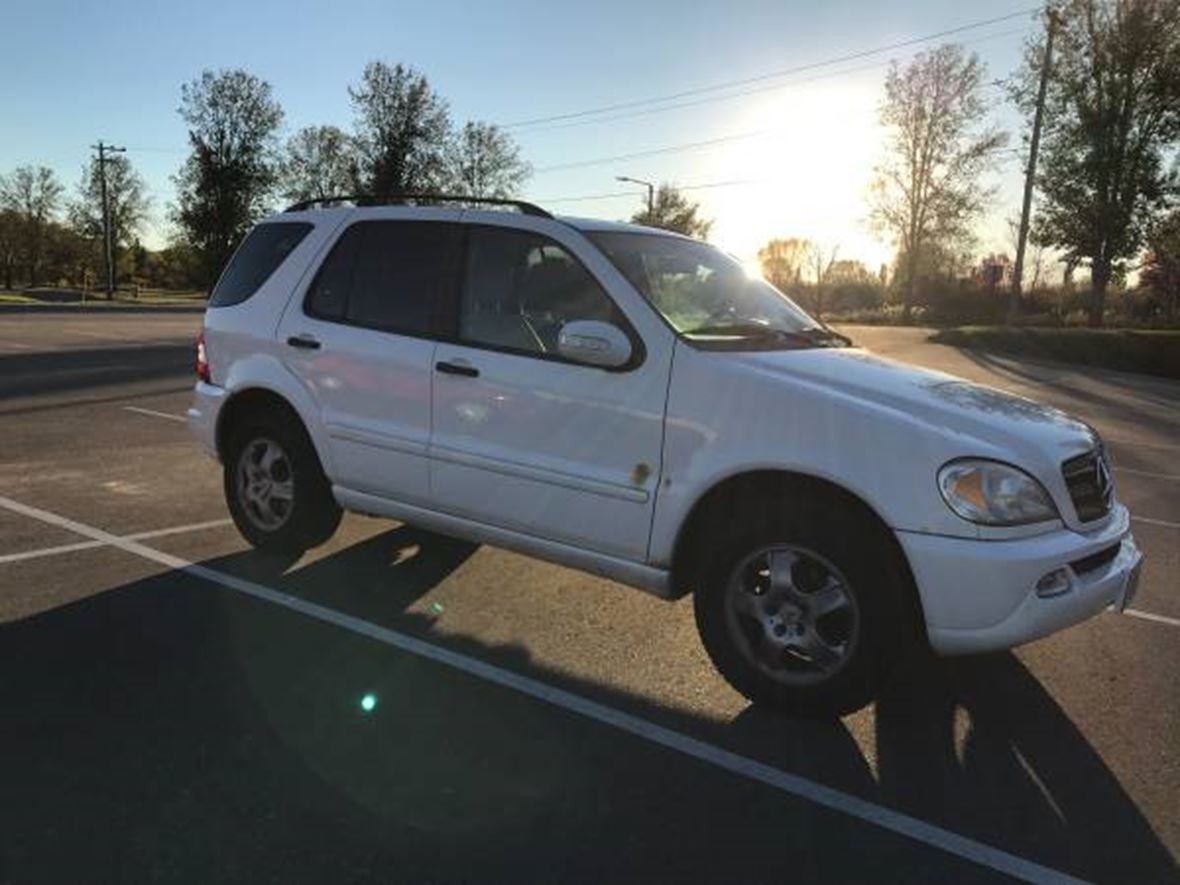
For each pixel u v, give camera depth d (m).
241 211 71.19
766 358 4.14
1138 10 35.84
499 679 4.26
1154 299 45.97
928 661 4.64
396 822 3.17
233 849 2.99
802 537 3.84
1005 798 3.46
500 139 71.94
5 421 10.41
